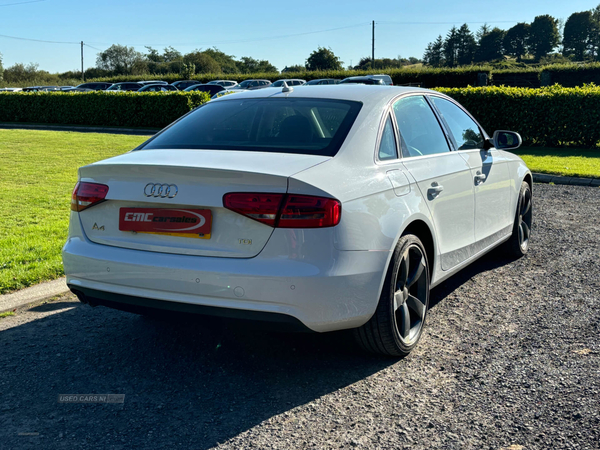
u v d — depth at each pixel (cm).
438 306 412
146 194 283
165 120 2316
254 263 264
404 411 269
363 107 338
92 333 367
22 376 307
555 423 253
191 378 305
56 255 518
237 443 244
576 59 15675
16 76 7812
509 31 16575
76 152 1477
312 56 8206
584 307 402
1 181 996
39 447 242
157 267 277
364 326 304
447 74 4650
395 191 313
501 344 342
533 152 1403
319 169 278
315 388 293
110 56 9012
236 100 373
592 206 787
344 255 271
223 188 269
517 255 530
